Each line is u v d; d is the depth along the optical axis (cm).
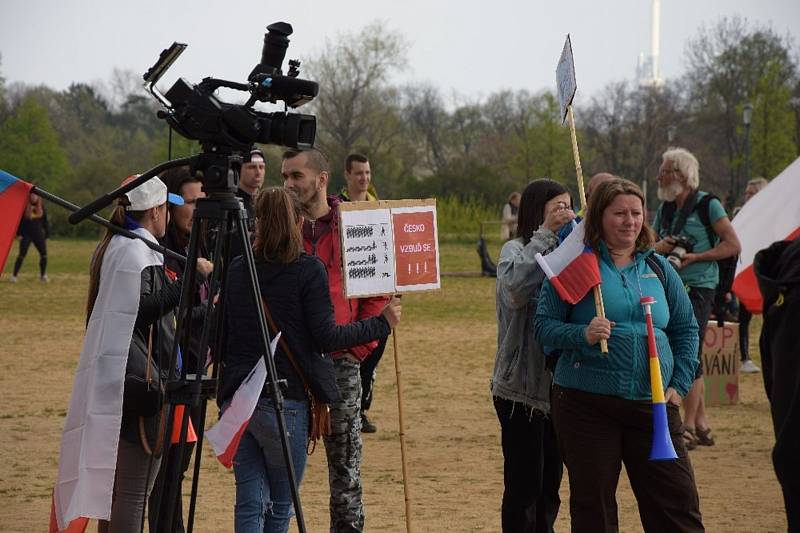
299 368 732
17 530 955
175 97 632
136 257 741
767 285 681
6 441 1339
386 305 768
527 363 801
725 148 8481
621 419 720
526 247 794
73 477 736
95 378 733
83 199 9469
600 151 8862
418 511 1023
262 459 740
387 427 1457
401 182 9162
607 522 718
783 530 966
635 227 725
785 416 664
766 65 7425
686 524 716
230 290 734
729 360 1636
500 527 967
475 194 8925
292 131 631
